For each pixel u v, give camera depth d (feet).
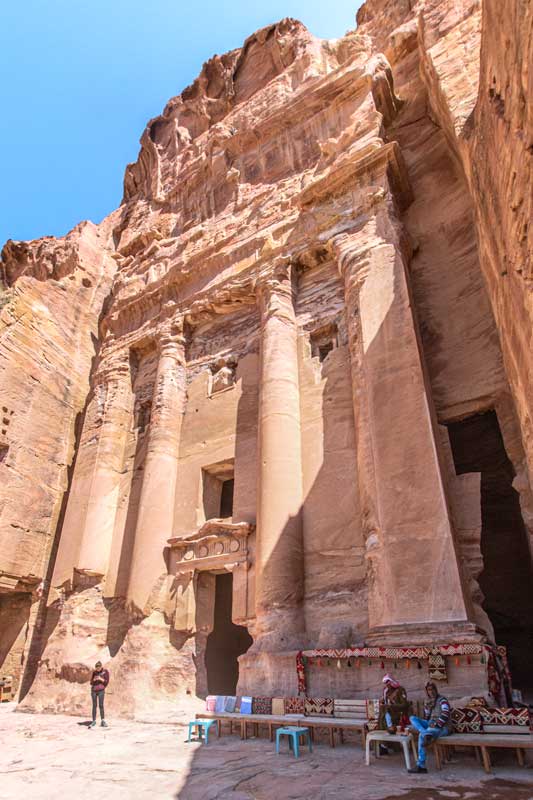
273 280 50.16
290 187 58.34
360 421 36.04
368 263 41.86
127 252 78.43
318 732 25.43
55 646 47.09
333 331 45.93
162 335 59.47
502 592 44.65
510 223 19.33
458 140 33.65
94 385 65.10
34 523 59.41
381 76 57.21
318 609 34.37
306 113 63.36
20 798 16.84
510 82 17.25
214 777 18.83
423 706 22.47
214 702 29.50
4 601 59.31
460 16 43.14
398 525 30.42
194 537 44.65
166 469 50.11
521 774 17.61
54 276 74.84
